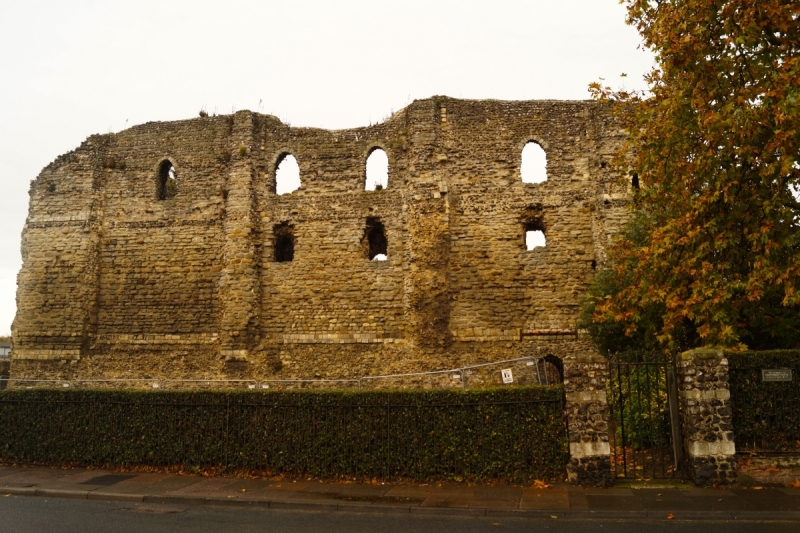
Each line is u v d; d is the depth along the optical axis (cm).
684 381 1168
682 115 1362
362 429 1300
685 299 1341
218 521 1009
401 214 2491
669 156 1402
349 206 2539
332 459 1305
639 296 1438
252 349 2459
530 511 1011
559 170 2458
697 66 1295
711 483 1116
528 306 2373
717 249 1312
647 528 915
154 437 1433
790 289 1155
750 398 1164
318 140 2616
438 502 1088
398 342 2395
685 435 1173
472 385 2284
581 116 2494
